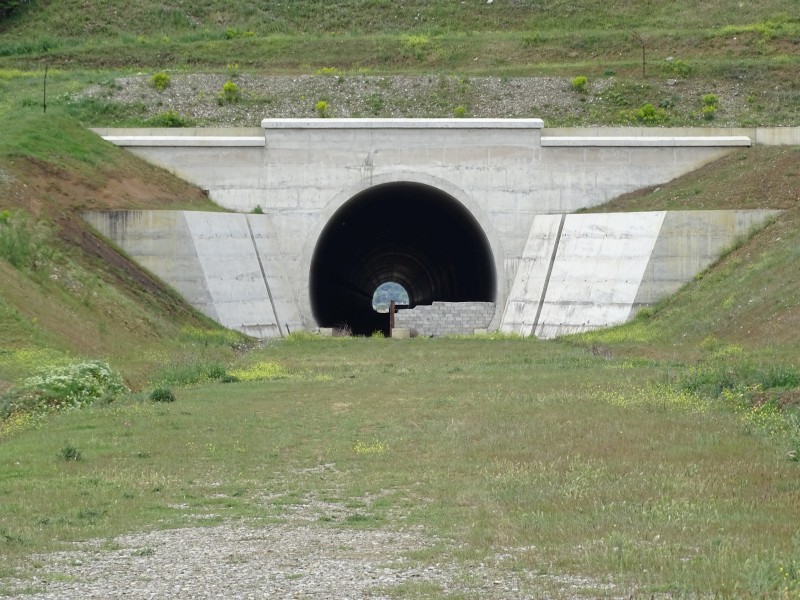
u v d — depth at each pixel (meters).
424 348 67.00
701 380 43.38
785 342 53.25
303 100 92.00
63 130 78.44
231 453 32.47
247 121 89.00
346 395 44.81
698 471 27.66
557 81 94.62
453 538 22.59
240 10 125.81
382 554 21.45
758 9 117.69
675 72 96.88
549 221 78.75
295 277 80.56
